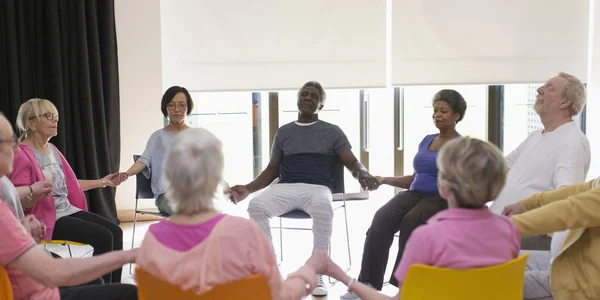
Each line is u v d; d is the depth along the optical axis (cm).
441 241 172
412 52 558
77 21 517
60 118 517
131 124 563
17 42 509
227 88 562
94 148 530
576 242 215
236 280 164
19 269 179
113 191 545
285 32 557
